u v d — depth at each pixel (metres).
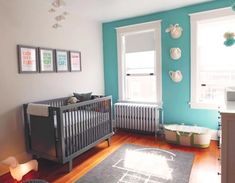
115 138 3.94
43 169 2.72
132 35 4.29
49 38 3.26
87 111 3.05
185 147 3.38
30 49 2.95
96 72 4.40
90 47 4.21
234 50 3.45
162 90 4.02
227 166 1.68
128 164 2.78
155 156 3.03
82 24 3.98
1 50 2.59
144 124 4.05
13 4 2.72
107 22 4.47
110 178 2.43
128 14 3.96
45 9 3.17
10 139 2.72
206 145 3.30
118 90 4.52
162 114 4.05
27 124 2.82
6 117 2.67
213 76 3.64
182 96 3.83
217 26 3.52
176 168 2.64
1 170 2.62
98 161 2.92
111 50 4.51
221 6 3.34
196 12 3.53
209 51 3.63
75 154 2.74
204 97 3.75
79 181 2.39
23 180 2.44
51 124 2.54
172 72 3.82
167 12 3.80
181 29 3.68
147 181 2.34
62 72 3.53
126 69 4.46
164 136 3.83
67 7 3.43
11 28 2.70
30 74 2.97
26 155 2.91
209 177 2.41
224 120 1.65
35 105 2.65
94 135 3.20
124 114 4.27
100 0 3.14
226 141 1.66
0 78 2.59
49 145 2.62
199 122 3.71
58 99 3.39
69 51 3.65
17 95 2.80
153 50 4.08
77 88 3.88
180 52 3.73
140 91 4.36
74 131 2.76
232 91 2.51
